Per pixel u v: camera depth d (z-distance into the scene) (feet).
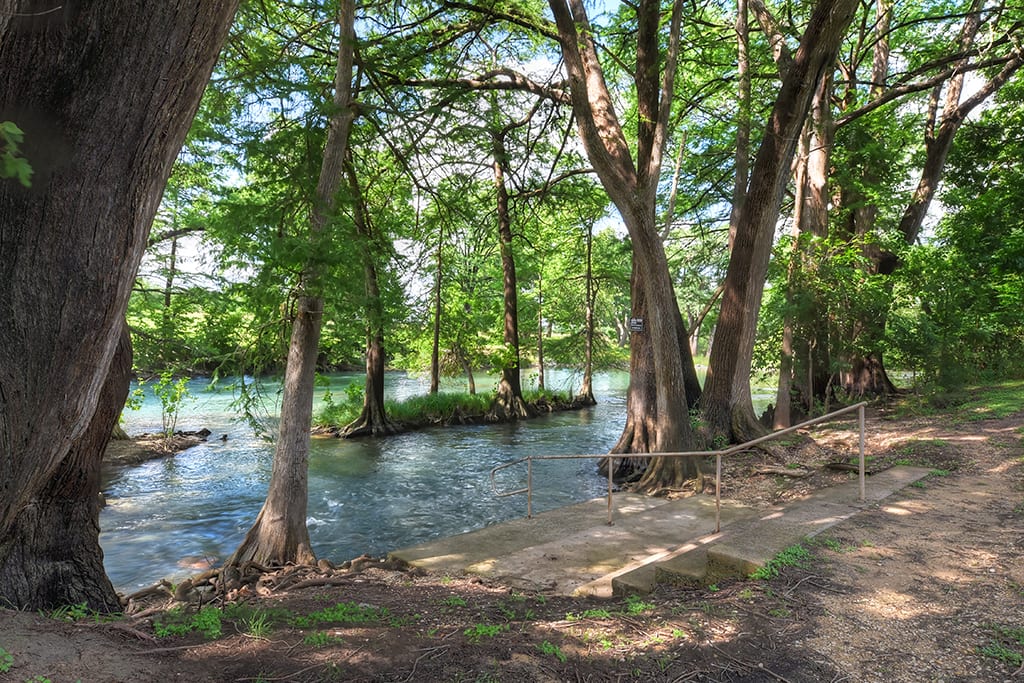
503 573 20.86
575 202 67.77
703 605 13.69
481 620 14.39
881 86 58.03
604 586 18.61
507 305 83.35
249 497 40.42
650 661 10.95
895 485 23.48
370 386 69.36
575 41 33.60
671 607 13.96
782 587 14.12
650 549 23.00
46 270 8.98
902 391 62.64
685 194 73.77
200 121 25.94
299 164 28.27
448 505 38.34
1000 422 36.58
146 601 21.99
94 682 9.39
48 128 8.78
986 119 67.87
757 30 54.19
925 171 61.77
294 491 25.95
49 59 8.70
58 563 16.38
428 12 45.50
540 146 58.13
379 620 14.42
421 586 19.88
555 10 33.45
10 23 8.54
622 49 55.47
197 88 9.92
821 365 49.21
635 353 46.24
